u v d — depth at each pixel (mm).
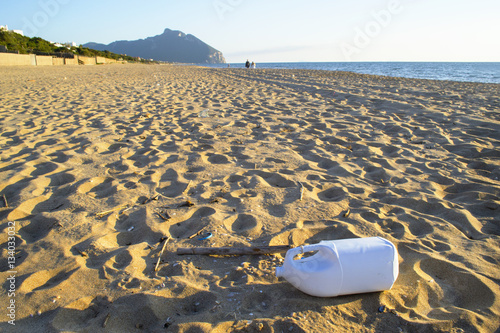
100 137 6289
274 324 1933
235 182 4227
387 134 6676
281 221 3201
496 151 5211
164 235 2979
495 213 3328
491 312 2035
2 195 3793
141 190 3973
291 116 8367
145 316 2045
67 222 3180
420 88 13742
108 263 2551
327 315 2004
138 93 12664
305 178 4320
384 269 2064
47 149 5500
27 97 11234
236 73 25656
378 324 1957
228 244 2820
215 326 1924
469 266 2459
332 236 2975
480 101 10094
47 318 2031
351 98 11148
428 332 1903
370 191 3922
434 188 3965
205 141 6102
